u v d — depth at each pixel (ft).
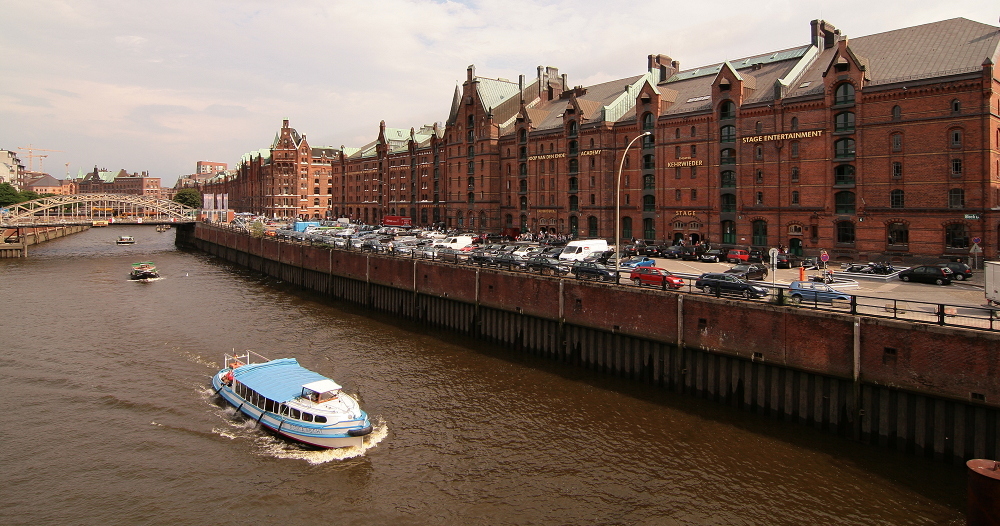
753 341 105.29
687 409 109.60
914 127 174.50
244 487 85.35
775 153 207.31
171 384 123.65
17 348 148.46
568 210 287.48
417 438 100.17
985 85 161.27
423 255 194.39
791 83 209.05
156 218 473.26
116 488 84.94
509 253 207.00
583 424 104.68
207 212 488.02
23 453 94.63
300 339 162.20
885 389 90.43
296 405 98.53
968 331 82.58
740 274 152.76
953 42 179.01
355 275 220.23
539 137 302.45
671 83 274.77
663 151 245.24
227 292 240.94
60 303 205.67
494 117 341.41
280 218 615.16
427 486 85.46
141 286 248.52
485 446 97.30
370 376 130.62
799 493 82.02
